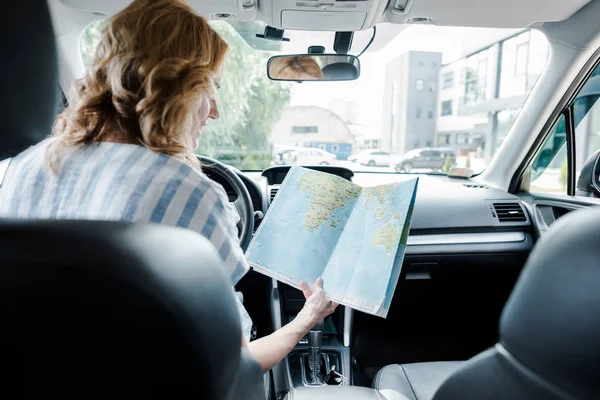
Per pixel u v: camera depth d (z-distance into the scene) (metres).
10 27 0.73
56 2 1.61
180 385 0.41
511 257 2.02
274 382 1.70
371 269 0.88
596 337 0.39
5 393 0.41
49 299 0.38
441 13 1.78
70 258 0.38
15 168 0.65
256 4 1.66
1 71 0.74
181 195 0.60
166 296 0.39
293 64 1.99
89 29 1.82
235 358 0.48
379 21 1.84
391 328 2.29
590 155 2.04
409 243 1.98
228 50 0.74
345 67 2.00
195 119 0.72
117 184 0.58
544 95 2.02
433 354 2.17
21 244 0.38
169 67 0.62
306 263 0.94
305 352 1.73
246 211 1.50
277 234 0.98
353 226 0.97
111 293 0.38
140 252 0.40
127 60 0.63
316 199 1.02
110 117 0.65
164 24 0.64
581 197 2.00
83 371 0.41
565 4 1.69
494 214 2.04
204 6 1.67
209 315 0.43
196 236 0.47
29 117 0.80
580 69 1.91
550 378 0.43
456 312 2.22
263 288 1.96
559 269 0.43
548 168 2.19
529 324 0.45
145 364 0.40
